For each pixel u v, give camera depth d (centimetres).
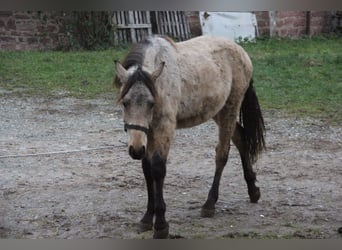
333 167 1083
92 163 1098
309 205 867
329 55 2128
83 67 2017
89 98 1680
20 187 952
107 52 2280
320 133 1329
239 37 2464
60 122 1434
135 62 681
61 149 1200
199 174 1032
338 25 2608
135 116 642
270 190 943
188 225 770
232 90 834
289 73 1889
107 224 776
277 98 1631
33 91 1745
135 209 840
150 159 700
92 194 914
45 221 791
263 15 2514
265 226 769
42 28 2369
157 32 2456
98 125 1405
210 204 805
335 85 1762
